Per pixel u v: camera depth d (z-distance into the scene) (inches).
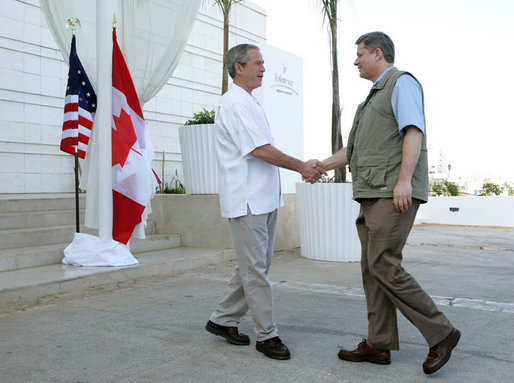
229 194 109.7
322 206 245.4
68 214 245.4
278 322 135.9
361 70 106.5
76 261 198.8
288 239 294.0
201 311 147.3
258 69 113.7
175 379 94.7
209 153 266.4
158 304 155.9
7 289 156.6
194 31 472.1
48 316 141.2
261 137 106.4
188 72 466.3
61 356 107.6
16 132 335.9
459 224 519.2
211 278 201.3
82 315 142.3
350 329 128.8
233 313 115.8
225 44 301.0
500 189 714.2
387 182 98.0
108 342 117.4
